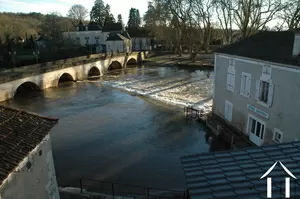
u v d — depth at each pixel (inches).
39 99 1346.0
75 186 592.7
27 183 325.4
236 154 291.7
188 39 2812.5
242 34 1809.8
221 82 895.1
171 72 2169.0
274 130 637.9
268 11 1712.6
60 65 1742.1
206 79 1829.5
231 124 844.0
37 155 351.3
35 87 1541.6
